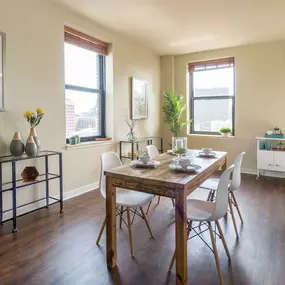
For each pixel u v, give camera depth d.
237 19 3.74
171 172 2.03
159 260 2.08
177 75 5.80
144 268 1.97
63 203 3.40
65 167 3.55
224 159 2.97
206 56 5.45
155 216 2.98
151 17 3.67
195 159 2.64
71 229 2.62
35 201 2.94
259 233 2.54
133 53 4.84
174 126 5.46
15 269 1.94
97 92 4.28
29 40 3.00
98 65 4.31
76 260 2.07
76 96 3.91
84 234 2.52
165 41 4.78
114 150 4.45
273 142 4.93
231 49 5.19
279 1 3.19
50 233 2.53
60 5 3.32
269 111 4.93
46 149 3.26
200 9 3.40
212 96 5.61
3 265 1.99
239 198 3.62
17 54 2.88
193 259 2.09
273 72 4.84
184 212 1.70
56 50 3.34
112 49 4.30
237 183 2.54
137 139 4.85
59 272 1.91
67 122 3.78
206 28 4.09
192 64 5.69
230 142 5.35
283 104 4.79
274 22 3.86
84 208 3.21
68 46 3.74
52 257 2.11
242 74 5.12
